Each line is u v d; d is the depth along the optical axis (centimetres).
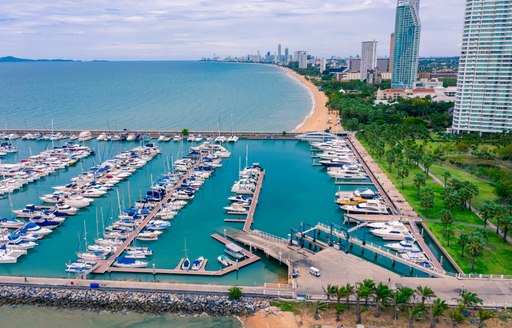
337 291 8588
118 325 8862
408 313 8575
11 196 16962
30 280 10312
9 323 8950
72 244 12656
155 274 10775
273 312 8888
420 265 10675
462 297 8781
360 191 16562
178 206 15250
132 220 13875
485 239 10650
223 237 12875
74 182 17988
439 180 17838
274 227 13838
